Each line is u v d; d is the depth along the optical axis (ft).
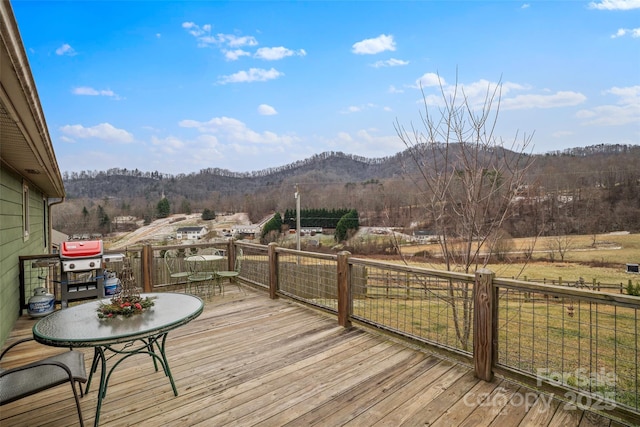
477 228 16.40
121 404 7.85
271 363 9.87
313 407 7.59
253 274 20.45
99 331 6.96
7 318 13.02
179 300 9.41
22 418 7.35
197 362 10.03
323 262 15.01
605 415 7.03
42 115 8.29
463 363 9.57
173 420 7.19
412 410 7.39
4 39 4.25
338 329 12.69
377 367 9.50
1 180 12.92
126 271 9.78
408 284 14.12
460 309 15.72
